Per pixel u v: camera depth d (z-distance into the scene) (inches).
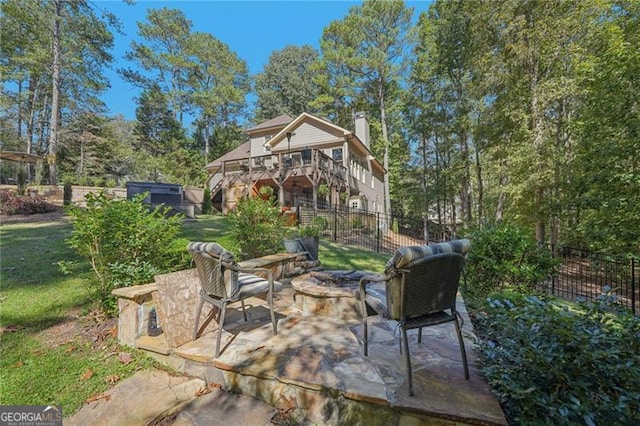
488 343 81.7
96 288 121.5
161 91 949.2
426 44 664.4
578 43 319.3
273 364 78.2
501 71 375.6
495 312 89.8
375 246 365.7
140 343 91.2
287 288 160.9
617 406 55.2
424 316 73.2
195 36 957.2
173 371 85.6
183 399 74.5
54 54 538.6
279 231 210.4
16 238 236.8
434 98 665.0
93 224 112.1
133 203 126.9
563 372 61.8
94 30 573.6
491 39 393.7
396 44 698.8
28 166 706.8
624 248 259.3
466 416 57.8
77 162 785.6
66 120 711.1
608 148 253.4
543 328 69.1
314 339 94.7
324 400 68.6
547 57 341.4
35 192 447.2
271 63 1094.4
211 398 75.2
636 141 236.5
